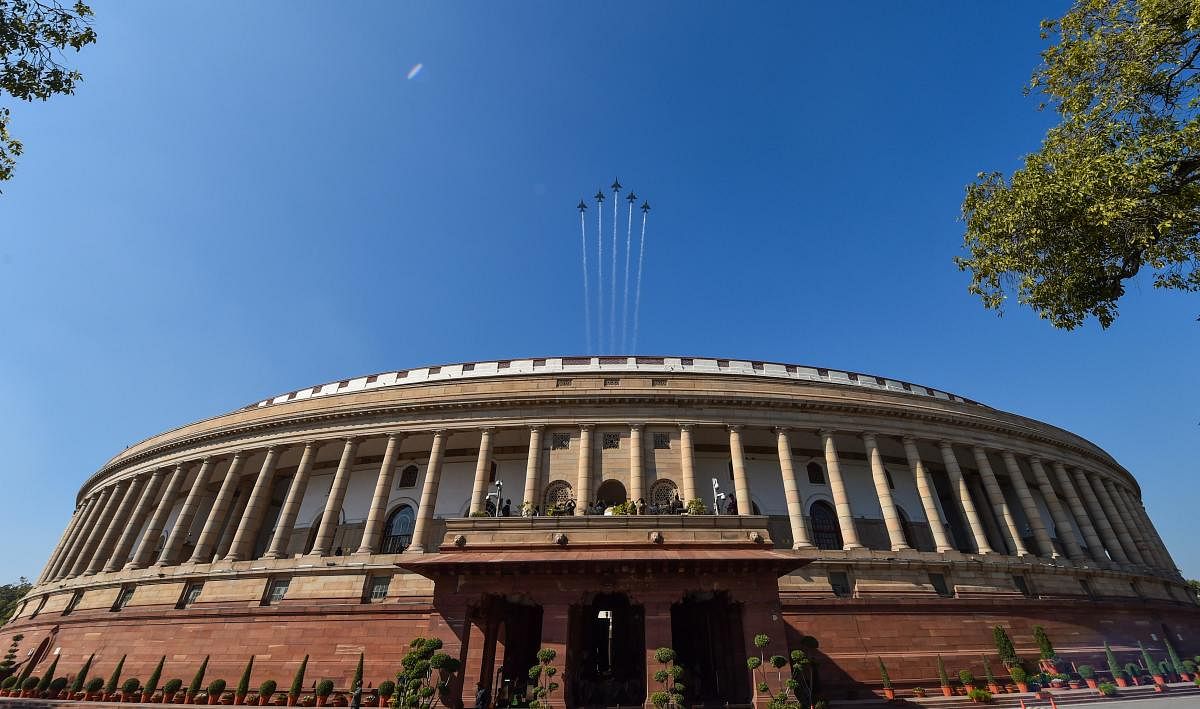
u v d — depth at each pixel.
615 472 39.22
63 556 53.69
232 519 48.00
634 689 26.02
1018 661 33.19
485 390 43.38
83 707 31.09
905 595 35.34
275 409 45.94
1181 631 45.00
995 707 27.97
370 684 31.36
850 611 33.97
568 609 22.81
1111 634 39.38
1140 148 16.16
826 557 35.84
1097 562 44.25
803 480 43.41
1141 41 16.78
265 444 44.31
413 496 42.72
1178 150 15.66
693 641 29.31
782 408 42.22
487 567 23.00
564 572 23.33
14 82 15.95
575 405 41.66
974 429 46.03
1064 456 49.84
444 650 22.06
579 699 23.89
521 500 41.72
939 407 46.09
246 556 39.94
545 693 21.19
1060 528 44.78
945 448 43.94
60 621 42.19
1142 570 46.28
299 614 34.72
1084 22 18.66
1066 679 32.03
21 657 42.22
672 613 29.88
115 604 40.34
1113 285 18.81
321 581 36.12
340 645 33.16
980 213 20.62
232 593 37.16
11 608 73.56
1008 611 36.75
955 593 36.56
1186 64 16.52
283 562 37.53
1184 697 29.27
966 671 31.38
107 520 51.00
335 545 42.00
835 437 44.06
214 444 46.69
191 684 32.28
